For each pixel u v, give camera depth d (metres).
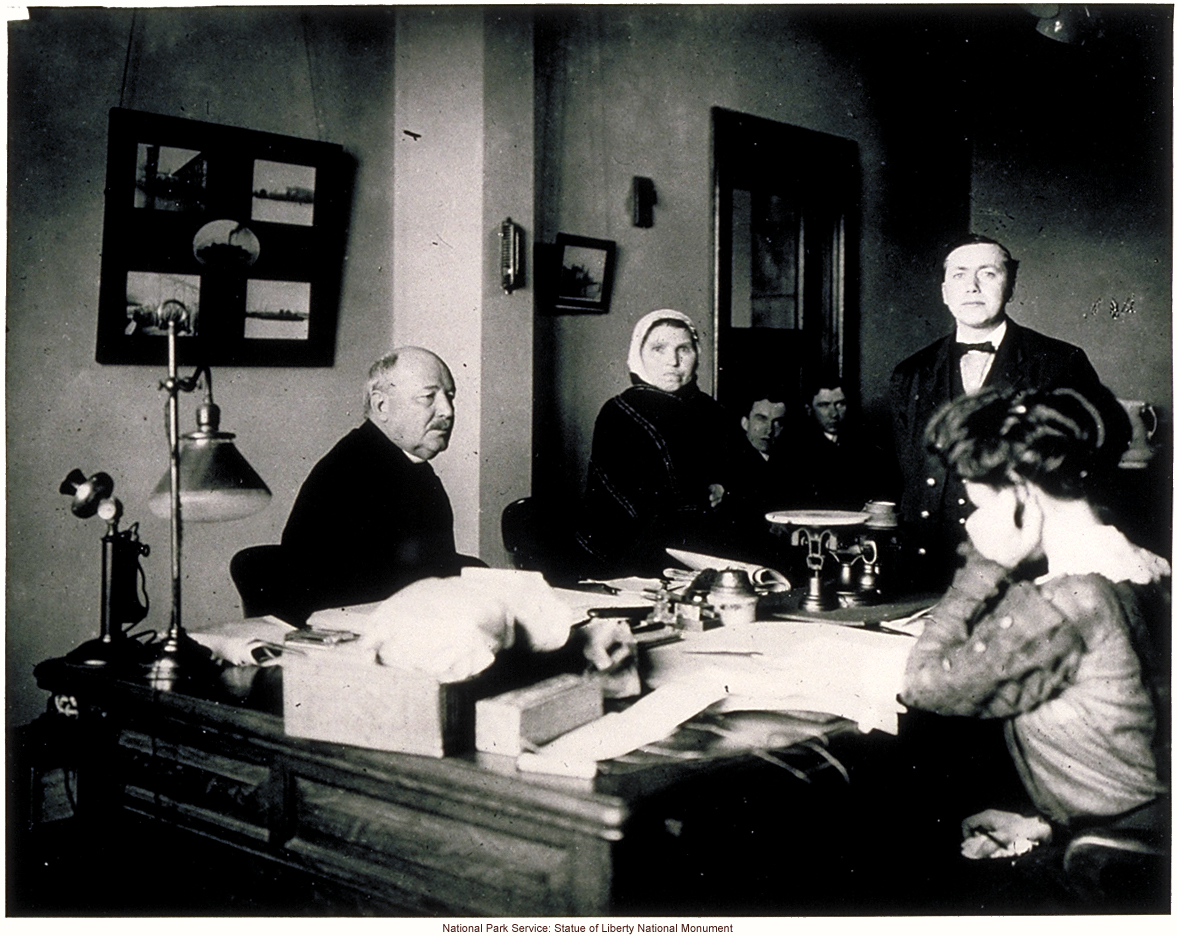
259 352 3.62
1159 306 5.27
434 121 3.95
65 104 3.13
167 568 3.41
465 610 1.41
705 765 1.32
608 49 4.47
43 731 2.04
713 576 2.18
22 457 3.07
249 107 3.58
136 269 3.29
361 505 3.04
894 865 1.56
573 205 4.36
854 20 5.59
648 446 3.98
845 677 1.70
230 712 1.56
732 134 4.96
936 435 1.73
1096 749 1.54
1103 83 5.39
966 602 1.65
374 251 4.00
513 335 3.98
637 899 1.23
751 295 5.14
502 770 1.30
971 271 3.61
